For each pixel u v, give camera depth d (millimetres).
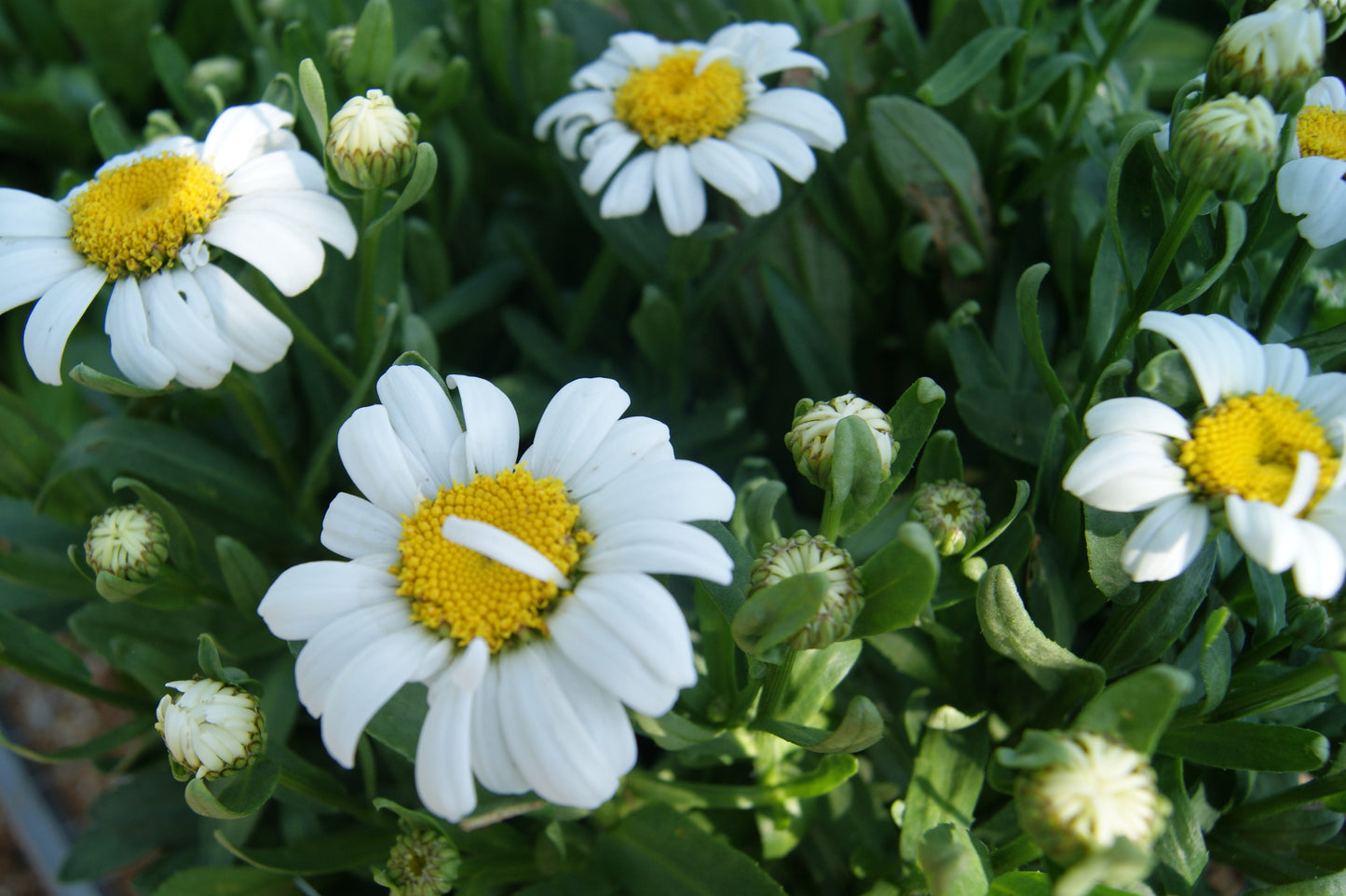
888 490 378
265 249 392
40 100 530
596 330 496
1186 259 410
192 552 415
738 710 392
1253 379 366
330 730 353
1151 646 385
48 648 421
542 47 476
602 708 352
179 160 398
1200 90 387
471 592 357
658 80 436
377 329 437
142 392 395
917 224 466
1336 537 348
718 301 493
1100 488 361
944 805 398
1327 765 388
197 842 454
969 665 416
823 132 429
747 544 408
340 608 361
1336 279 427
